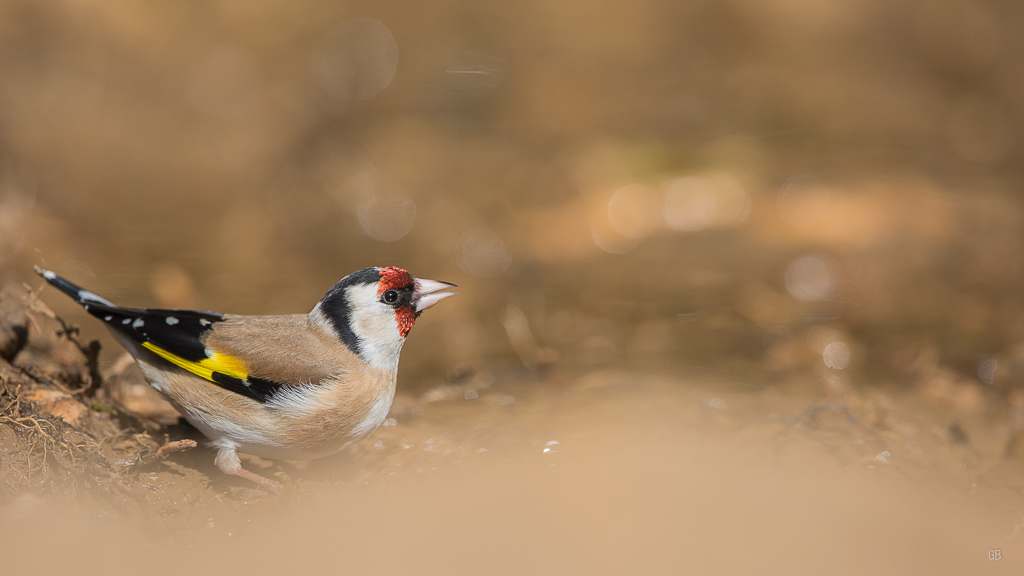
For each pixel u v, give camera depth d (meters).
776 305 12.00
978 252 13.38
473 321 11.85
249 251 13.27
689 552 5.54
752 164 15.78
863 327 11.34
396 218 14.55
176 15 15.75
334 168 15.45
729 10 20.22
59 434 5.97
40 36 14.10
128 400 7.96
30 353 7.46
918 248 13.37
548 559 5.49
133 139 14.14
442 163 15.91
